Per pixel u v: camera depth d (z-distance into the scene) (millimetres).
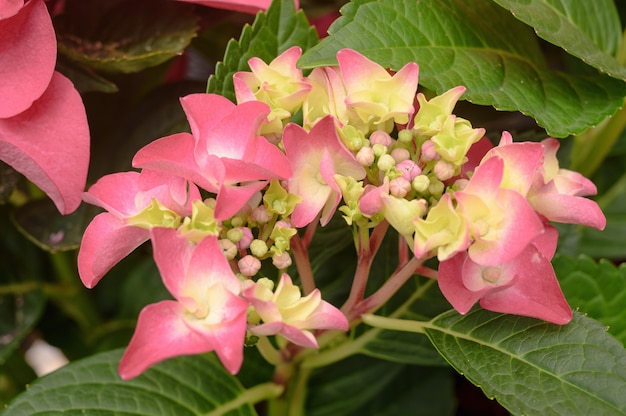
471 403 541
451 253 354
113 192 381
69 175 405
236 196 358
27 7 396
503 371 379
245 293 348
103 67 444
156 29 453
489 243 357
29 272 503
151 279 517
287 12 427
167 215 364
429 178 373
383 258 441
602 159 502
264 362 453
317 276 447
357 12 399
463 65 407
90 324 523
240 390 430
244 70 418
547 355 378
